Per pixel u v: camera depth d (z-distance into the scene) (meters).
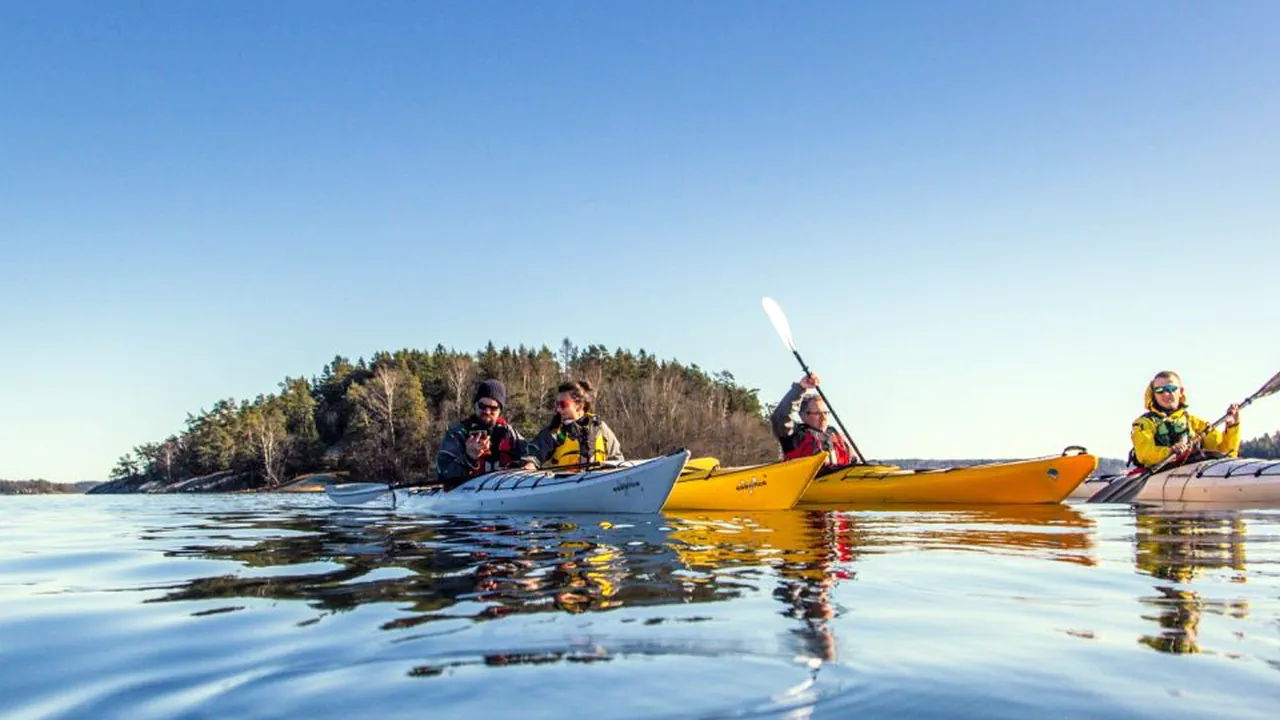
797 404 9.66
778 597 2.81
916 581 3.14
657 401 52.03
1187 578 3.20
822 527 5.60
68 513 10.10
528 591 2.97
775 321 9.88
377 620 2.49
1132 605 2.65
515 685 1.80
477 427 8.74
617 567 3.57
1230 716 1.59
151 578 3.57
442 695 1.75
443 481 8.70
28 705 1.79
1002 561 3.74
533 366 59.47
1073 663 1.95
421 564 3.79
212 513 9.41
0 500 19.39
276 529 6.20
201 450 57.94
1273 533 5.03
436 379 61.94
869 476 9.05
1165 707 1.64
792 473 7.60
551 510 7.12
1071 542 4.55
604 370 65.38
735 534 5.07
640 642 2.16
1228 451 8.98
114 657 2.15
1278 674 1.86
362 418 55.03
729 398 67.19
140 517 8.63
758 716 1.59
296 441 57.69
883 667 1.91
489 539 4.89
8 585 3.44
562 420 8.61
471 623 2.42
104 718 1.69
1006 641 2.16
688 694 1.72
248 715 1.67
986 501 8.48
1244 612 2.53
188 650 2.20
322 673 1.94
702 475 7.57
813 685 1.78
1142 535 4.93
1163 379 9.02
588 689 1.76
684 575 3.32
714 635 2.23
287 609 2.72
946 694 1.72
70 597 3.10
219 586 3.28
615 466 7.52
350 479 54.22
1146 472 8.91
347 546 4.71
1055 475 8.17
